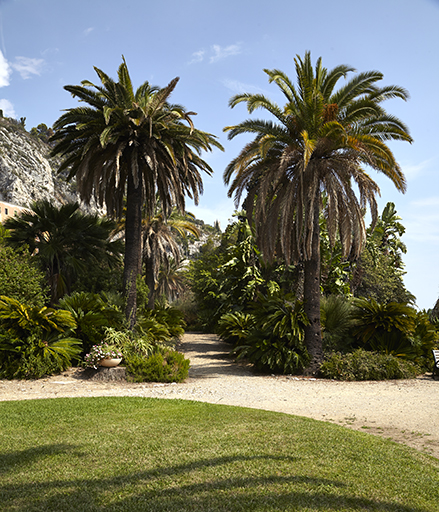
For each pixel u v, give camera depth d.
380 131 14.03
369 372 12.38
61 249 17.83
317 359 13.39
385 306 14.21
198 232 32.31
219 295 26.11
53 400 8.10
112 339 12.76
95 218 19.19
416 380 12.23
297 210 13.77
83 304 13.48
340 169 13.48
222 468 4.11
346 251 14.40
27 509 3.14
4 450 4.71
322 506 3.25
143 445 4.91
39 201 18.53
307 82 13.53
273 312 14.10
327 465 4.29
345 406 8.35
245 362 16.77
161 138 15.79
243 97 14.13
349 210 13.88
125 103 15.46
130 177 16.16
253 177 15.38
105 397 8.54
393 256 37.28
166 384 11.10
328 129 12.98
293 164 14.37
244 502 3.29
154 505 3.22
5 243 16.42
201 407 7.46
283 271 22.52
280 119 14.52
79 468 4.10
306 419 6.65
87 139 15.88
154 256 29.33
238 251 22.84
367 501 3.39
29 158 104.88
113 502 3.28
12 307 11.25
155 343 15.41
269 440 5.18
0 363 11.09
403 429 6.54
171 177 16.72
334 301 15.56
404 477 4.06
